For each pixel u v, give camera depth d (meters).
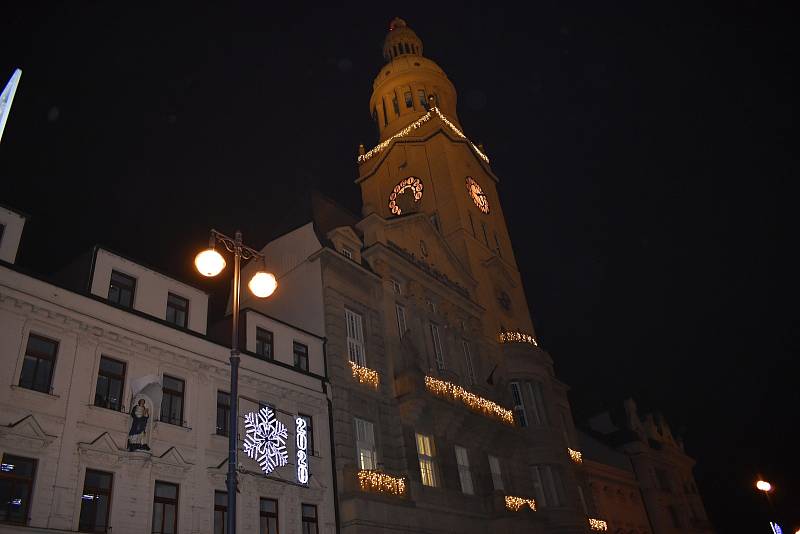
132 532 19.11
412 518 27.81
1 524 16.48
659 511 58.41
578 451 49.97
